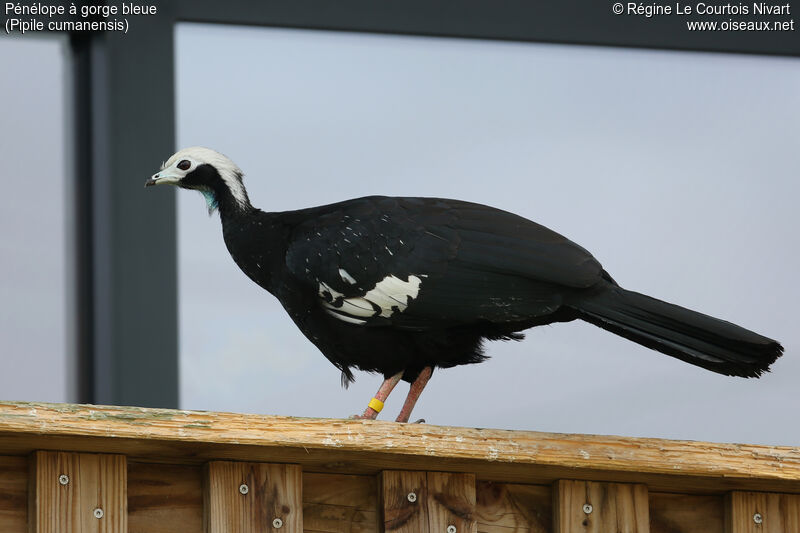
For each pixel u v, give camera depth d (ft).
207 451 24.50
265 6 48.49
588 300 32.01
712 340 30.53
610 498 27.17
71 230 47.11
